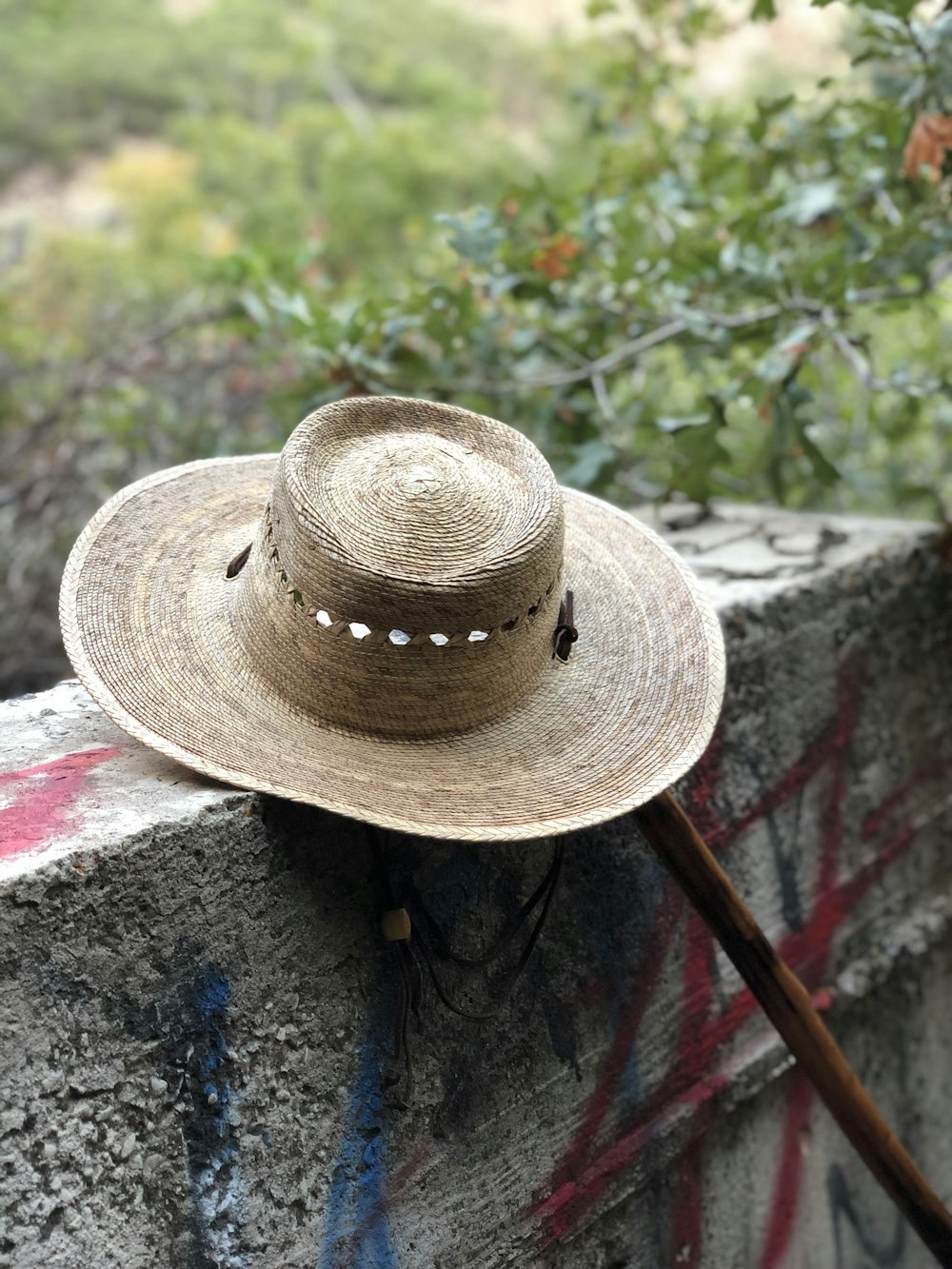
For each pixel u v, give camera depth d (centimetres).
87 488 290
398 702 111
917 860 217
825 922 196
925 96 202
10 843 100
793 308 214
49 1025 97
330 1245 119
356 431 116
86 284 440
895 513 300
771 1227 189
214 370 322
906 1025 223
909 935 214
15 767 117
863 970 204
